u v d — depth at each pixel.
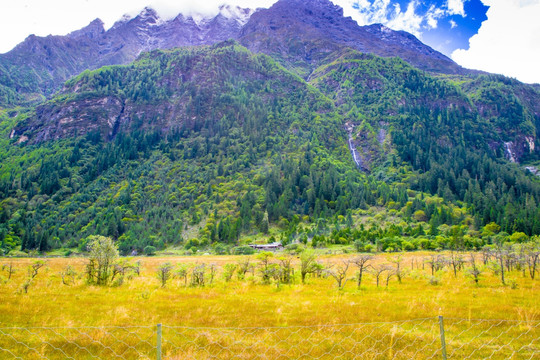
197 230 136.50
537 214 113.81
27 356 11.82
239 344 13.46
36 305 19.72
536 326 15.26
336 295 25.39
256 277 35.19
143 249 116.44
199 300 23.27
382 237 107.00
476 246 93.25
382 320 17.11
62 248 123.56
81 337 13.88
